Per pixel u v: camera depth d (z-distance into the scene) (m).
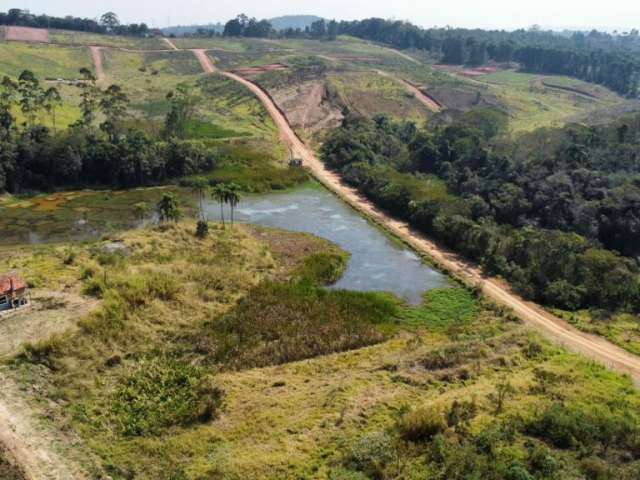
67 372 46.69
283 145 140.38
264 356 53.44
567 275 71.62
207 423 42.31
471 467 34.81
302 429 40.66
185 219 92.12
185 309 60.16
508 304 68.38
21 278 59.69
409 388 46.91
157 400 45.03
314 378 49.41
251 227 92.31
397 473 35.00
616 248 84.56
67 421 40.62
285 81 180.12
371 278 75.44
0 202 98.88
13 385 43.22
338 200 110.81
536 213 91.81
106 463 36.75
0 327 51.22
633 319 65.69
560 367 51.34
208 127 142.38
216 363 51.94
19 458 35.31
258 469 35.66
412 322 63.25
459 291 71.81
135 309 57.31
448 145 122.44
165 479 35.59
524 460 36.09
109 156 110.56
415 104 177.88
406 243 88.25
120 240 78.69
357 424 41.09
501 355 53.28
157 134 129.88
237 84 177.00
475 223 87.19
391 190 104.25
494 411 42.16
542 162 101.75
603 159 101.50
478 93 190.12
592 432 39.12
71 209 97.62
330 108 167.88
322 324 59.81
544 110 185.75
